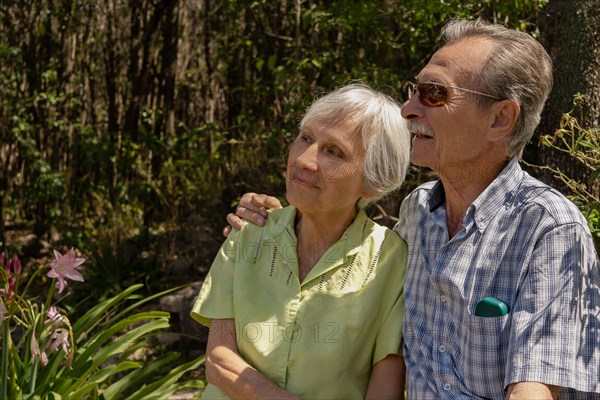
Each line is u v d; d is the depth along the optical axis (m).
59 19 8.30
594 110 3.51
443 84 2.17
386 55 5.77
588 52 3.53
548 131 3.60
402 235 2.49
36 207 8.40
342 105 2.39
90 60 8.52
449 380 2.17
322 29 6.04
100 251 7.59
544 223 2.09
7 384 3.33
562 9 3.61
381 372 2.41
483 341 2.11
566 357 2.00
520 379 2.00
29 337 3.33
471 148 2.20
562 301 2.03
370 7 5.36
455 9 4.92
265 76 7.50
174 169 8.16
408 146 2.46
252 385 2.37
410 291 2.32
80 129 8.48
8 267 3.15
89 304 6.85
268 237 2.53
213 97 8.48
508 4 4.84
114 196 8.42
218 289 2.53
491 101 2.16
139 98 8.63
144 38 8.55
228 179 7.56
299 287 2.45
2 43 8.12
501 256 2.13
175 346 5.98
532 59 2.17
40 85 8.36
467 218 2.18
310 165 2.38
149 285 6.95
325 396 2.41
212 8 8.18
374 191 2.45
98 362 3.69
